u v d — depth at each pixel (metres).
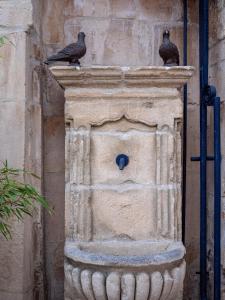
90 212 2.50
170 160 2.49
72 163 2.50
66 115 2.50
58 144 2.88
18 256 2.46
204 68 2.73
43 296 2.76
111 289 2.14
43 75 2.87
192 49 2.96
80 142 2.49
